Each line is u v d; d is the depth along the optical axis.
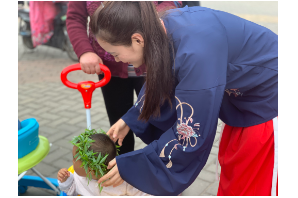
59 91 4.25
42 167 2.56
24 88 4.36
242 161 1.49
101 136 1.62
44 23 5.22
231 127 1.62
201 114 1.24
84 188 1.67
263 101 1.41
